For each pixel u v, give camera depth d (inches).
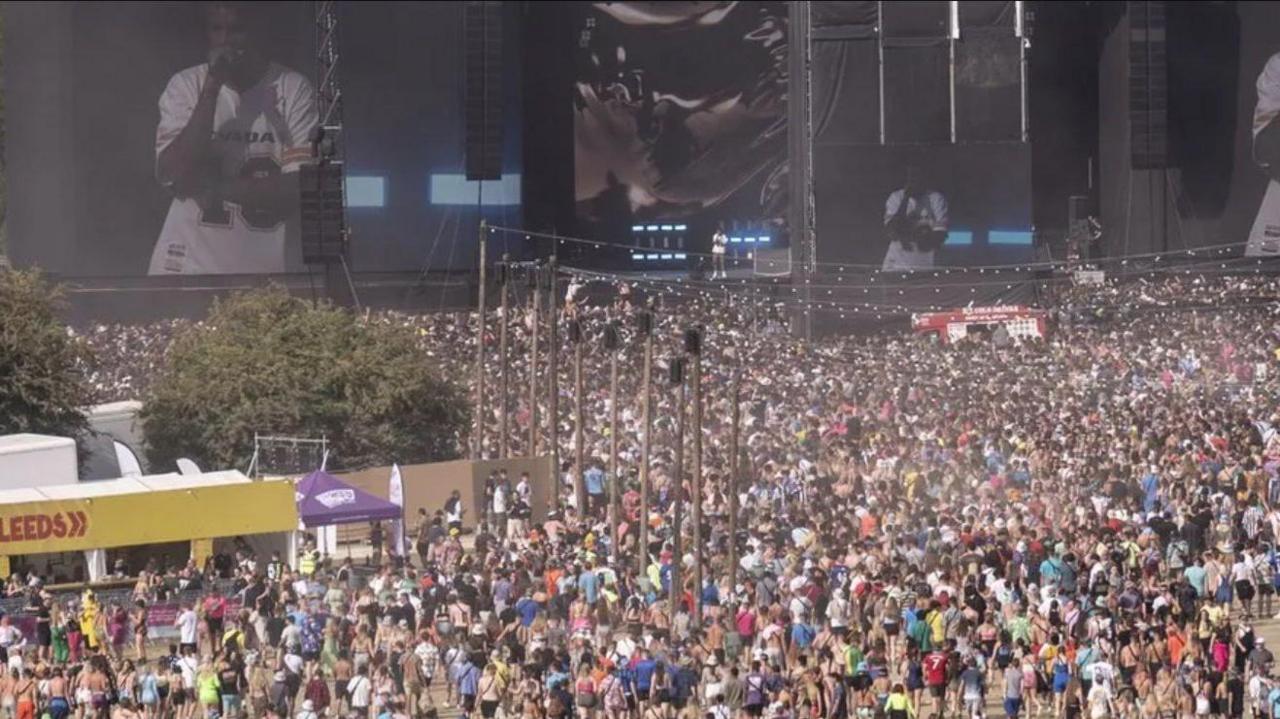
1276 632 4845.0
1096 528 4931.1
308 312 7485.2
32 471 5831.7
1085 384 7588.6
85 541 5329.7
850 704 4165.8
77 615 4731.8
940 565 4785.9
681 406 5246.1
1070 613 4279.0
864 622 4453.7
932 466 5925.2
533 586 4606.3
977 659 4242.1
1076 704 4141.2
